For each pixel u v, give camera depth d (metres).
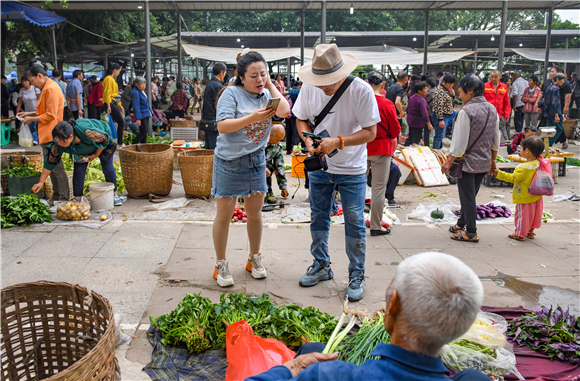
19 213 5.34
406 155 8.13
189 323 3.00
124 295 3.71
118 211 6.07
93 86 13.45
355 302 3.70
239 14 32.44
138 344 3.04
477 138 4.88
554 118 10.91
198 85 21.22
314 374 1.43
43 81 6.12
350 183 3.77
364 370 1.41
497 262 4.59
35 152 7.13
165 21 27.12
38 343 2.46
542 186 4.93
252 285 3.97
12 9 11.23
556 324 3.03
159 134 12.84
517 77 14.16
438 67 30.16
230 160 3.68
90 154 5.99
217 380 2.67
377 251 4.84
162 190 6.80
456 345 2.72
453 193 7.52
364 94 3.51
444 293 1.30
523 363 2.86
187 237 5.12
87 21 18.95
